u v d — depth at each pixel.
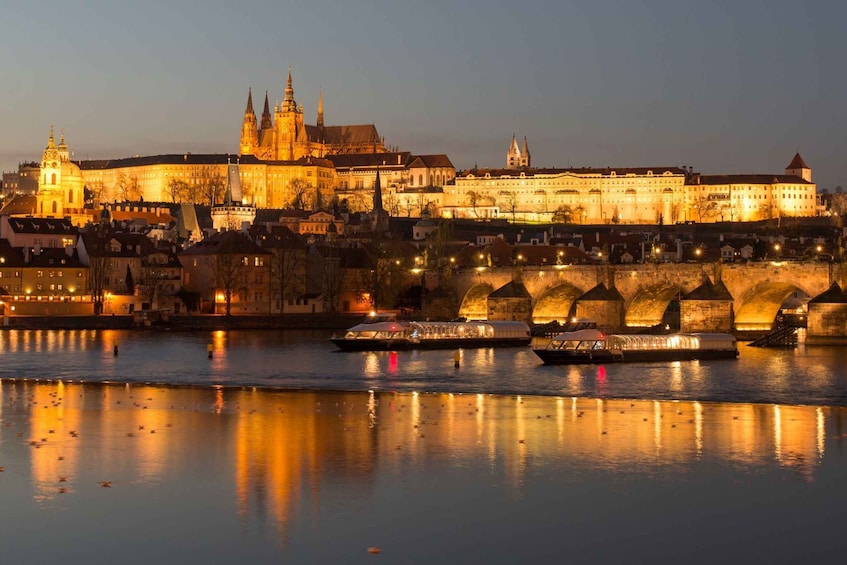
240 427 137.75
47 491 102.06
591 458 117.56
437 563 84.12
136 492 101.94
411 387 186.50
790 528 92.25
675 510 97.19
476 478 108.00
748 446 125.00
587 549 87.12
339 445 124.75
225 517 94.38
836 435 133.00
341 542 88.38
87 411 152.62
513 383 192.25
